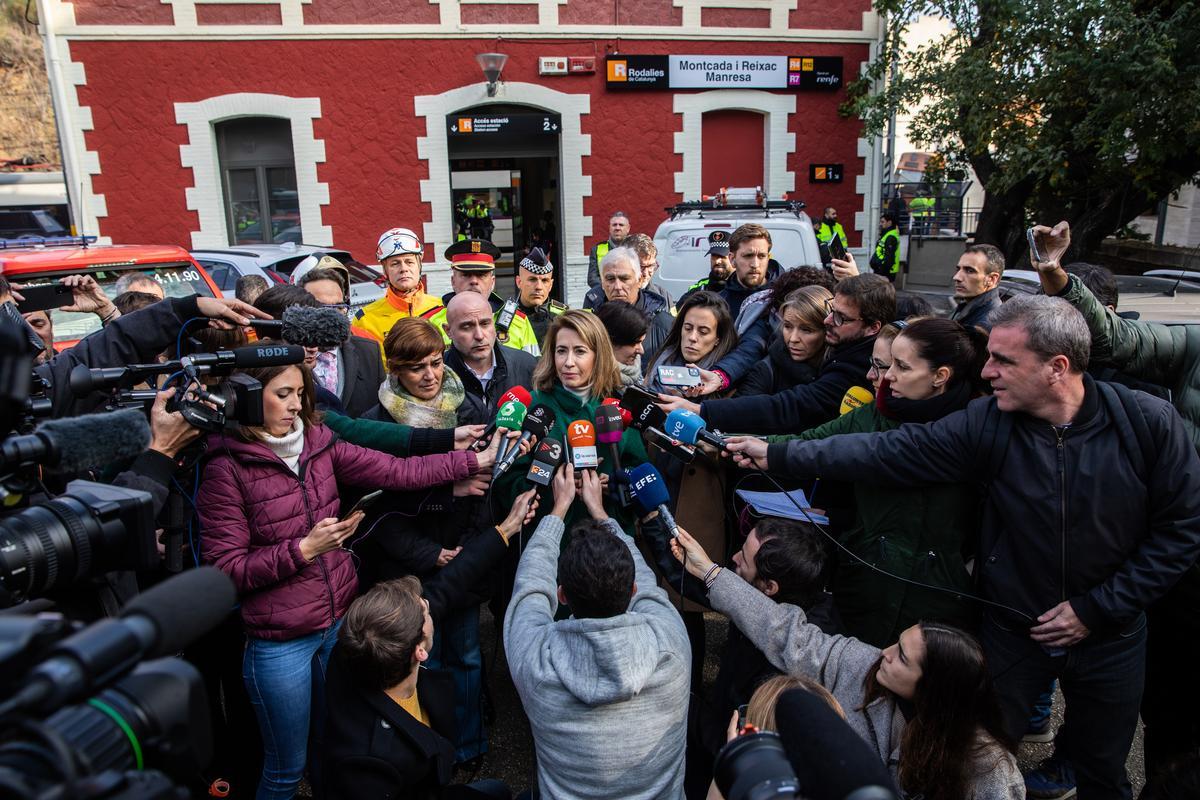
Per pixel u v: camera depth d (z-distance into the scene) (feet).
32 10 52.13
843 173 39.34
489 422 9.71
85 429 4.31
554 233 39.78
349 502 9.18
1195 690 7.99
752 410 9.98
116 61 32.99
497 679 12.05
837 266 13.67
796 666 6.99
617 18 36.45
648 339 15.30
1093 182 30.22
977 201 54.34
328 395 10.65
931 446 7.55
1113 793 7.47
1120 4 25.64
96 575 4.94
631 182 37.86
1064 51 26.91
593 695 5.72
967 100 29.30
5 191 39.88
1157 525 6.87
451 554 9.18
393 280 15.17
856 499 8.46
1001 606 7.39
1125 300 15.37
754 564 7.72
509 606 6.95
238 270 24.50
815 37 37.88
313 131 34.83
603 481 9.20
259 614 7.82
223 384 6.96
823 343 10.95
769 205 25.70
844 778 3.05
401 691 7.23
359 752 6.88
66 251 17.65
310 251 26.53
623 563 6.14
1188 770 4.90
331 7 34.09
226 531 7.63
